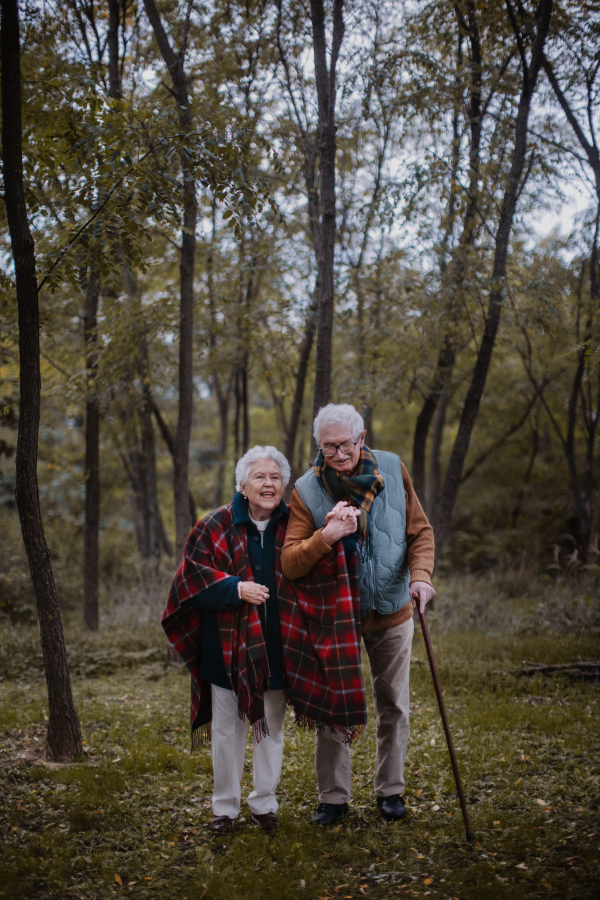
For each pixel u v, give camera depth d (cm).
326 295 525
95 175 379
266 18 591
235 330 826
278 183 723
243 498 304
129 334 689
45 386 877
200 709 302
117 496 1434
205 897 243
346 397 800
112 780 343
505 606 844
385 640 304
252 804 292
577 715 436
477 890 231
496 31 625
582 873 233
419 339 771
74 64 558
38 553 374
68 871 259
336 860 268
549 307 663
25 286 353
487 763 360
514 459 1372
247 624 285
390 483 305
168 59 559
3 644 698
